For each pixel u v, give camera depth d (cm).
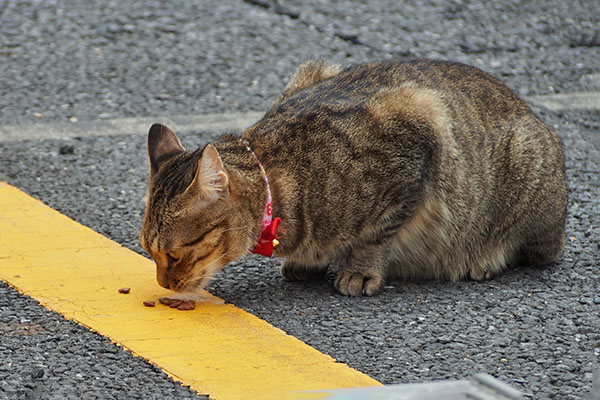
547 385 678
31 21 1694
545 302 828
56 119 1297
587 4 1733
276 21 1677
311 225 822
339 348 733
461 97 904
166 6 1762
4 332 749
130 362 705
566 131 1273
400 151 836
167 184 770
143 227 785
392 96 855
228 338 746
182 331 756
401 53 1530
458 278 901
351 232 835
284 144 821
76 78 1451
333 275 902
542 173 901
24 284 836
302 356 717
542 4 1736
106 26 1669
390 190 838
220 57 1536
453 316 796
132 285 842
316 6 1731
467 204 882
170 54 1552
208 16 1709
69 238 945
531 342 746
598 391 662
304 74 975
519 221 904
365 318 791
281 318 789
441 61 961
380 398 539
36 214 1004
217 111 1330
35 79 1445
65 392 664
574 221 1016
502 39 1584
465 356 722
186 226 759
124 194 1070
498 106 923
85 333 750
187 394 660
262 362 706
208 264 784
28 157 1169
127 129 1264
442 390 539
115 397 657
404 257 898
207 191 752
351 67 958
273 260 923
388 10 1711
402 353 725
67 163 1152
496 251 905
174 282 783
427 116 845
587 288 862
